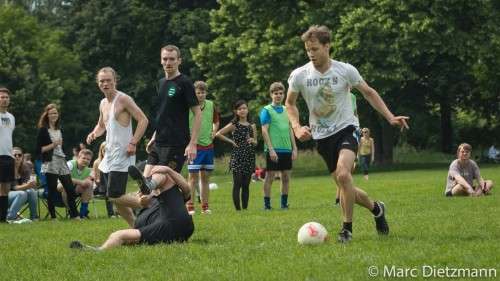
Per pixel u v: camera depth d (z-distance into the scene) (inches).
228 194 941.8
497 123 1995.6
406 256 302.2
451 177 713.0
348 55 1669.5
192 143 438.3
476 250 314.0
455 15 1644.9
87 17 2421.3
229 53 1860.2
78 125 2384.4
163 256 325.4
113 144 434.6
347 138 356.2
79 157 688.4
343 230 357.4
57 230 494.6
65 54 2396.7
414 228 406.3
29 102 2118.6
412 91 1856.5
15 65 2192.4
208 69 1972.2
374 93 357.7
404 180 1063.0
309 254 316.8
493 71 1680.6
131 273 292.2
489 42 1642.5
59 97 2213.3
